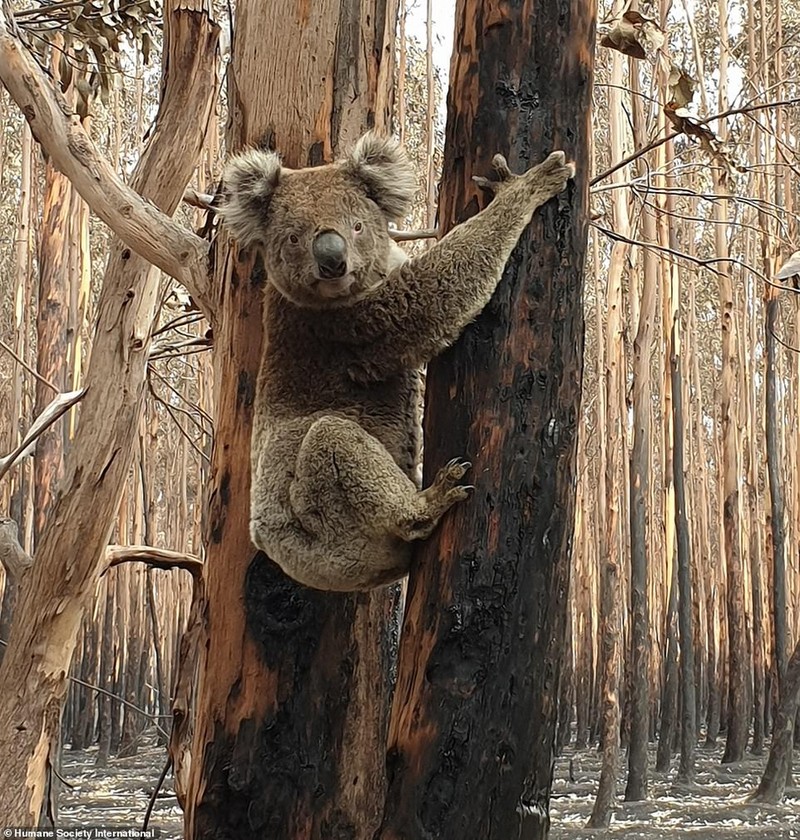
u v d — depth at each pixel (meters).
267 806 4.40
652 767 19.73
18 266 16.27
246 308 4.63
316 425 3.64
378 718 4.62
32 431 6.51
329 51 4.71
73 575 6.58
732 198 8.52
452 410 3.20
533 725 3.06
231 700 4.47
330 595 4.50
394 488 3.43
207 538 4.78
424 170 19.89
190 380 28.41
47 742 6.75
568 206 3.23
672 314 16.64
